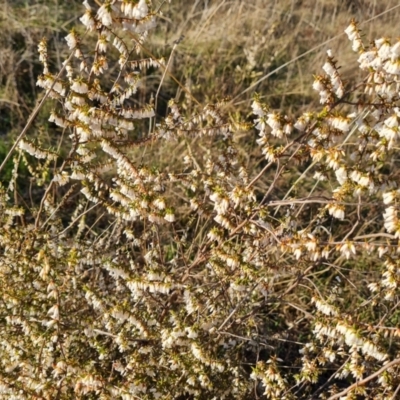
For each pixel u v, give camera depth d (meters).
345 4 1.59
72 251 0.66
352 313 0.75
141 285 0.64
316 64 1.31
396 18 1.54
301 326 0.84
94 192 0.73
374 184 0.61
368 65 0.59
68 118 0.67
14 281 0.69
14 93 1.10
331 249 0.61
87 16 0.62
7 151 1.02
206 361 0.64
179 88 1.15
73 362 0.64
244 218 0.68
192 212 0.92
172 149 1.01
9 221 0.73
